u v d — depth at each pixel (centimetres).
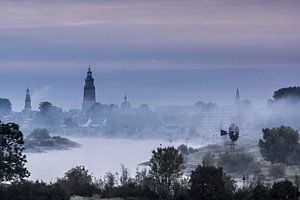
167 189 9950
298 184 11756
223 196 9600
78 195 9450
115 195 9500
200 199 9550
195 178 9688
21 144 9744
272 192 9750
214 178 9681
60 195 8706
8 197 8344
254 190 9881
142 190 9688
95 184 10312
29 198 8425
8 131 9569
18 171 9575
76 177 10575
